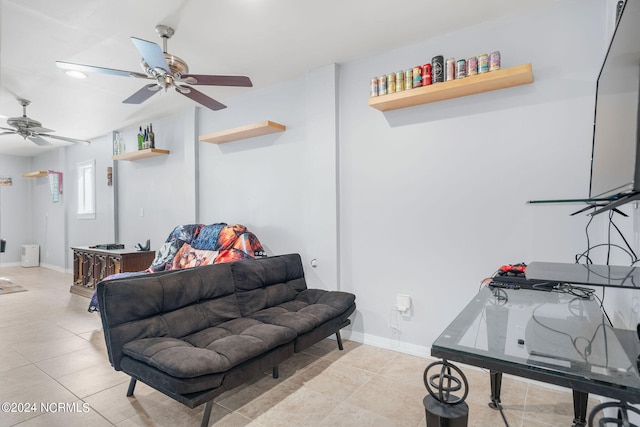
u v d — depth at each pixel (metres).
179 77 2.42
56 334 3.24
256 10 2.27
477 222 2.52
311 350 2.88
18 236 7.85
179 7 2.22
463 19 2.43
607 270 1.39
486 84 2.33
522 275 1.96
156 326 2.04
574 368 0.89
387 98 2.64
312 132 3.25
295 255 3.23
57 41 2.63
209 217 4.23
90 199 6.26
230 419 1.91
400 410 1.99
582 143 2.18
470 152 2.54
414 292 2.78
